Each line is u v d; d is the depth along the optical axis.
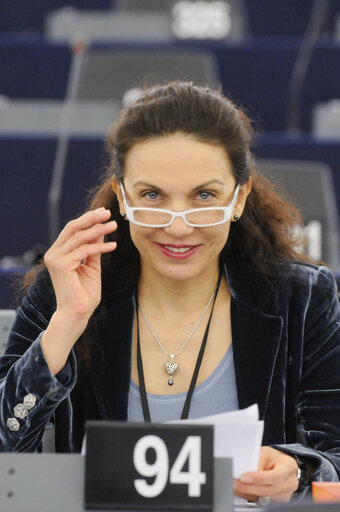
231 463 2.43
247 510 2.82
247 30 11.44
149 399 3.33
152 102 3.12
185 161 3.04
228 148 3.10
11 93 10.04
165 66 8.70
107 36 10.83
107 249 3.05
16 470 2.45
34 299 3.44
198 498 2.39
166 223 3.07
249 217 3.51
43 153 7.58
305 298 3.45
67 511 2.43
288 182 6.60
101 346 3.38
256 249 3.49
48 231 7.52
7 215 7.54
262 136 7.95
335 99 10.20
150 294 3.46
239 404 3.32
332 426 3.33
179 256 3.14
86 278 3.08
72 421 3.38
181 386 3.35
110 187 3.52
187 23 10.85
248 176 3.23
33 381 2.94
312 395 3.39
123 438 2.41
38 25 11.47
